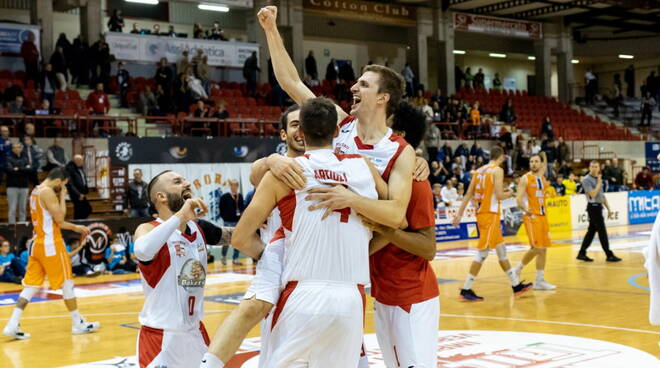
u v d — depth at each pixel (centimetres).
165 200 432
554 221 2203
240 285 1183
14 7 2506
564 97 3531
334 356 329
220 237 457
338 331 325
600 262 1426
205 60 2317
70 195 1580
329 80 2758
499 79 3512
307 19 3130
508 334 739
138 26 2834
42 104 1919
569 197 2261
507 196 983
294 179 324
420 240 378
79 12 2548
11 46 2122
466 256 1565
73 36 2689
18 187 1580
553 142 2659
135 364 646
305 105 341
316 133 339
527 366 591
